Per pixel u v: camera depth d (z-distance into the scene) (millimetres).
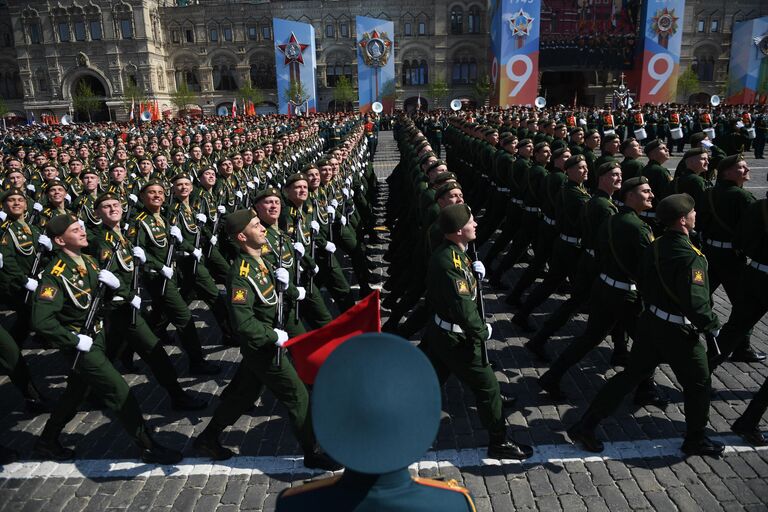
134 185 11773
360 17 56781
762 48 50906
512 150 10438
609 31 50250
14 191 6969
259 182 13039
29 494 4660
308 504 1760
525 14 46875
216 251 8219
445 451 5078
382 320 8273
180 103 58719
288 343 3264
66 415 5008
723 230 6438
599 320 5477
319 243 7434
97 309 4828
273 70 61844
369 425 1578
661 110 33125
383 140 40469
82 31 58656
